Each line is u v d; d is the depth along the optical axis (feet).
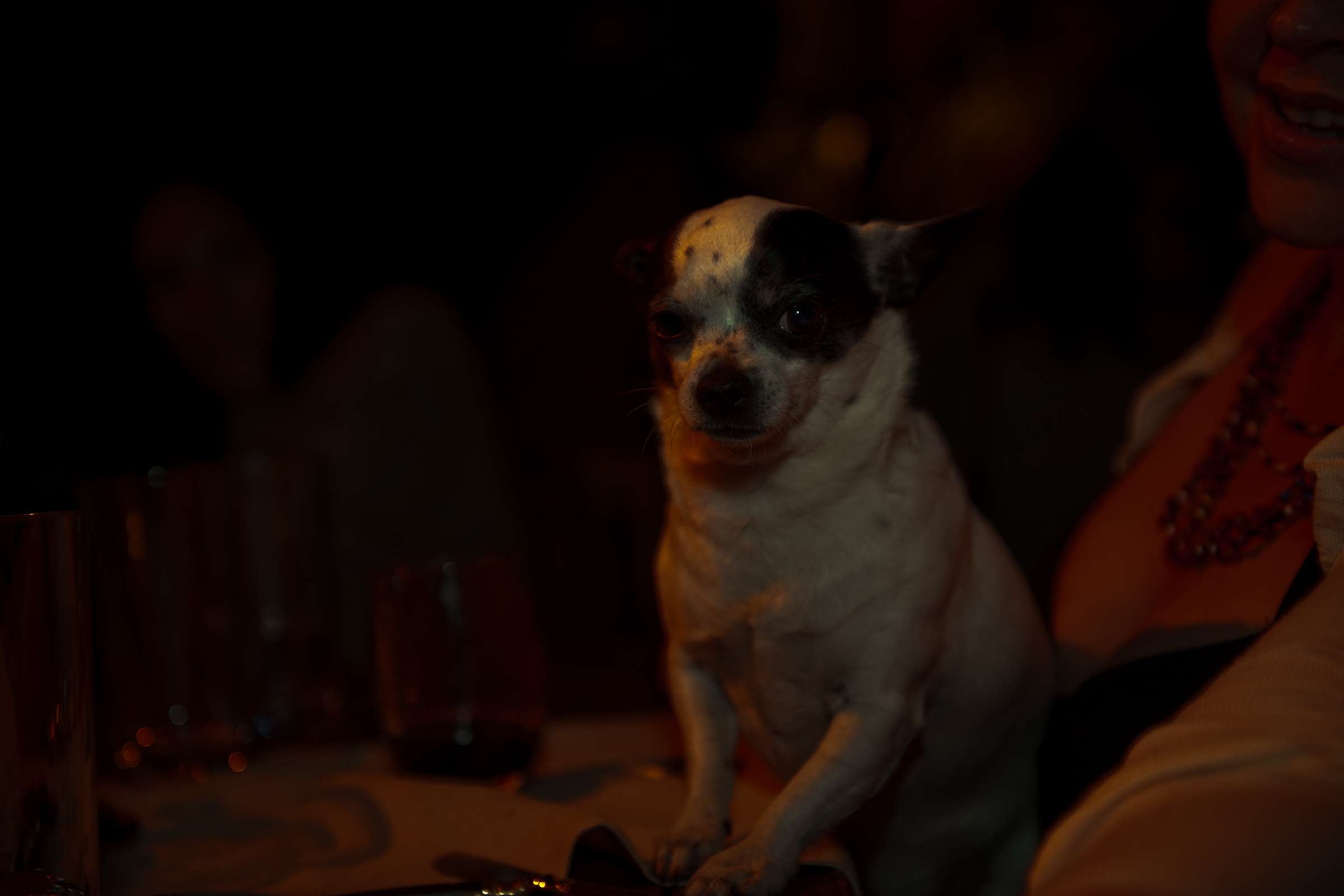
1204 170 9.75
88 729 3.54
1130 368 9.61
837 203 12.48
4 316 14.99
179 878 4.23
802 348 5.27
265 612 6.61
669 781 5.53
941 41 10.94
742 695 5.10
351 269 16.92
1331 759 2.41
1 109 15.81
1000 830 5.90
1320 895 2.15
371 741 6.44
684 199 17.52
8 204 15.39
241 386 11.94
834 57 12.57
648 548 14.29
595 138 21.24
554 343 18.42
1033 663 5.64
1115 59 9.91
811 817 4.38
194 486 6.12
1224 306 6.68
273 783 5.28
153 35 16.90
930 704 5.35
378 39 19.75
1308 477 4.90
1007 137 10.23
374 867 4.21
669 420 5.48
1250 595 4.89
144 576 5.96
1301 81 4.30
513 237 22.22
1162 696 4.91
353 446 10.84
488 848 4.24
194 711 5.99
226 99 17.71
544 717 5.57
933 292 10.23
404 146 20.45
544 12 20.74
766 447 4.83
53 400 14.76
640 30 19.01
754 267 5.43
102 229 15.70
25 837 3.40
